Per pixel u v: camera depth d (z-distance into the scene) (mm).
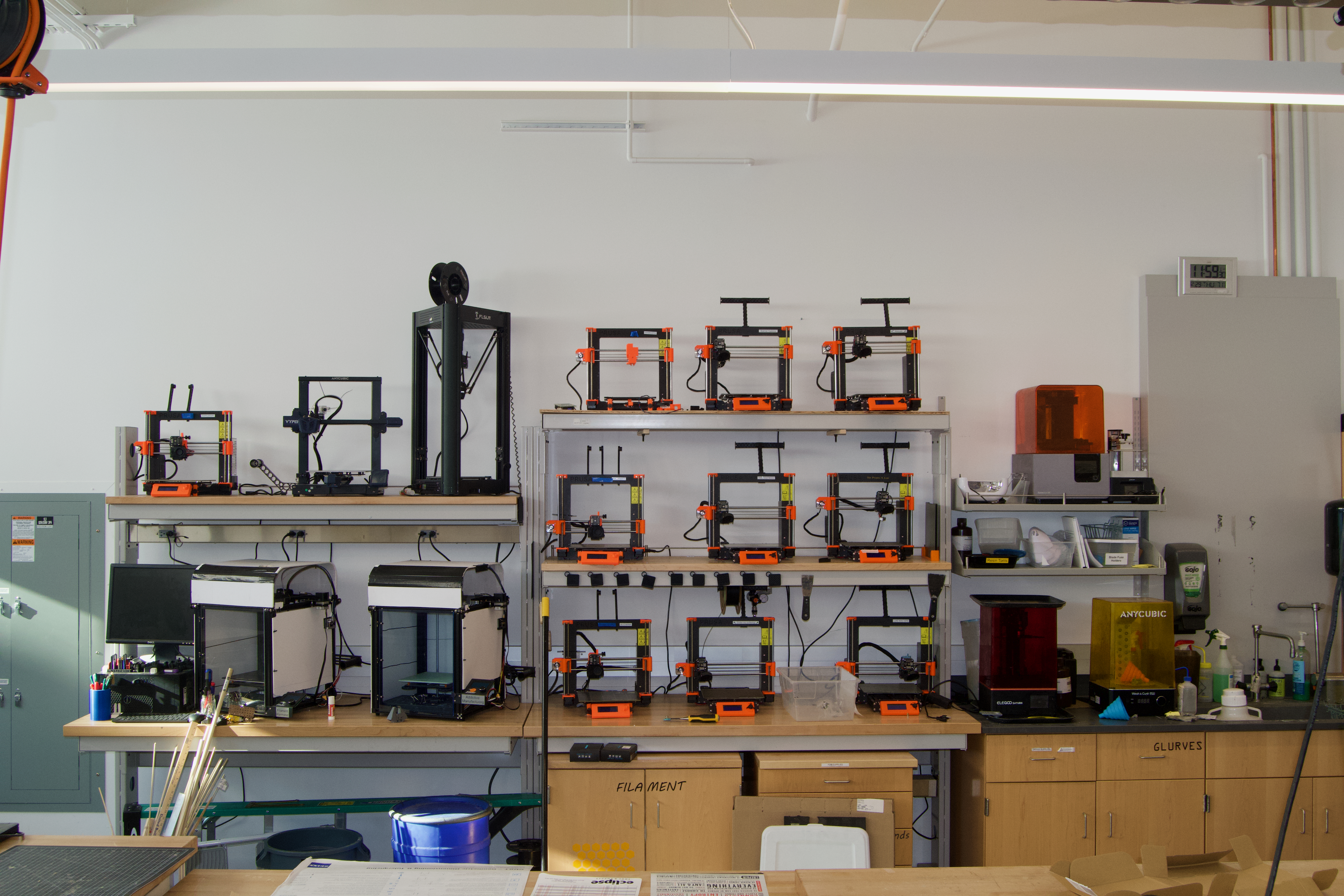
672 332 3811
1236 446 3818
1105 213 3898
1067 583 3785
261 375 3773
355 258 3795
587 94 3836
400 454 3773
